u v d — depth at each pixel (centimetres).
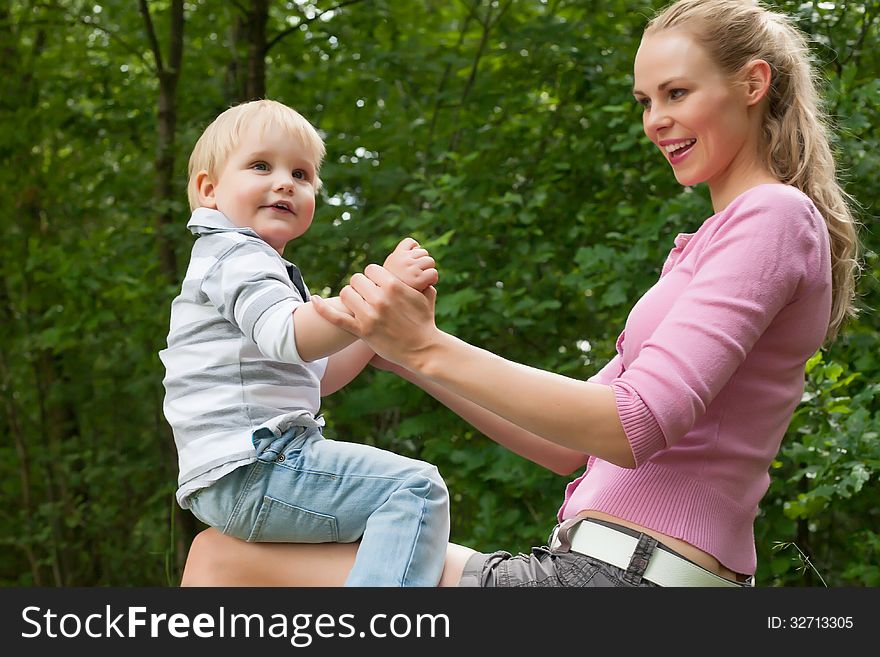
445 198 550
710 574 178
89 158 795
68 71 811
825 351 413
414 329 168
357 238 611
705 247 182
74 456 796
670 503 179
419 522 186
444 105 679
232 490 190
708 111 189
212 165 216
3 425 893
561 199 589
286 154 213
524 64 643
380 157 688
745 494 182
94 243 708
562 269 589
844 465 371
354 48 695
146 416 817
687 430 165
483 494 511
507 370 166
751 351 179
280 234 210
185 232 695
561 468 229
